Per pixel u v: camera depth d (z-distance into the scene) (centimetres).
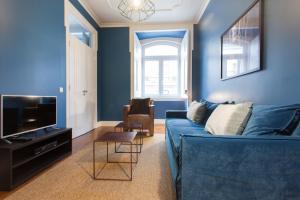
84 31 439
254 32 191
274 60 163
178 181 127
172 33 553
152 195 159
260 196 108
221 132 170
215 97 334
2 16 201
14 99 191
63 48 325
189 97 501
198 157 113
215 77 334
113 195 159
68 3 339
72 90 360
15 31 219
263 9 178
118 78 525
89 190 167
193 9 432
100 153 271
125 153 272
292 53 142
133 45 518
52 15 293
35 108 221
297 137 109
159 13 450
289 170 106
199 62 479
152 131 387
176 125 261
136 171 209
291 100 144
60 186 174
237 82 238
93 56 473
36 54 256
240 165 109
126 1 397
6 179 163
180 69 595
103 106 530
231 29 252
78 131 389
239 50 227
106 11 445
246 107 165
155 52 606
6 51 206
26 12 236
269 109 138
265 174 107
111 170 211
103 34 523
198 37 487
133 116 384
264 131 126
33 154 196
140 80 588
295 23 139
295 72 139
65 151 260
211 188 112
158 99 559
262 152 107
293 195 106
